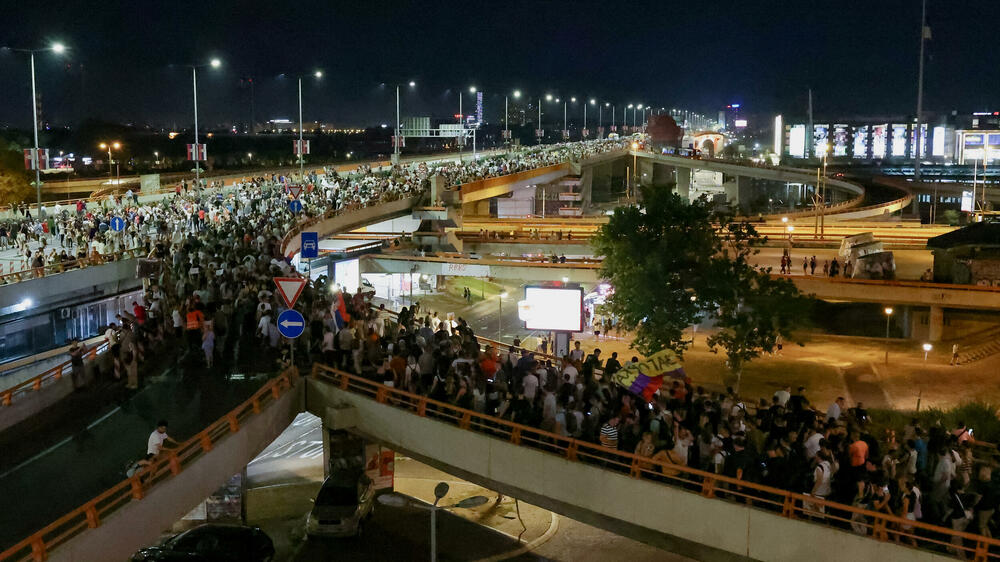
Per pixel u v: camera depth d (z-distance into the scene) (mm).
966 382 51438
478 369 25906
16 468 21094
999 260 59906
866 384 51469
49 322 45000
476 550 28625
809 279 62281
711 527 21125
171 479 19312
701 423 22766
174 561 24328
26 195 91062
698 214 43500
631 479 22125
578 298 41219
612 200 186125
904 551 18953
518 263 68000
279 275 32812
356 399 26406
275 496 33250
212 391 26016
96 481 20266
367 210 72312
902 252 76688
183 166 171375
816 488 20219
